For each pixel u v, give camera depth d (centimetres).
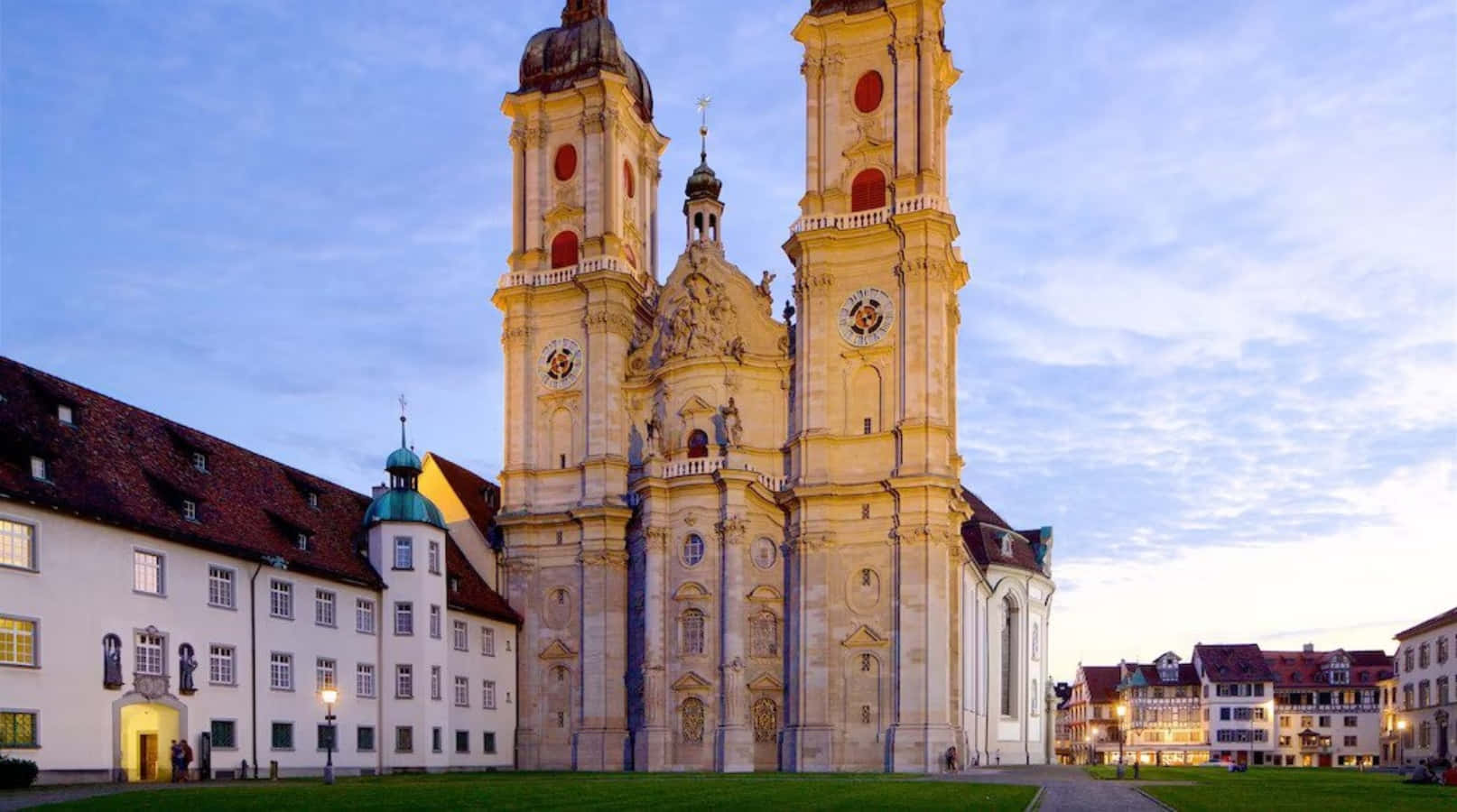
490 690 8306
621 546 8556
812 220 8156
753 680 7975
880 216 8038
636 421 8838
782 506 8100
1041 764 10612
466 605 7950
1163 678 16575
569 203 9194
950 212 7931
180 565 5747
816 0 8550
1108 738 16862
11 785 4575
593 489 8594
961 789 4938
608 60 9294
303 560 6581
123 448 5978
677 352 8550
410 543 7381
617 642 8438
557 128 9325
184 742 5534
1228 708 16100
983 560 10269
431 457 9200
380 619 7219
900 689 7550
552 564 8762
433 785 4941
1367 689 15888
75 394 5984
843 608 7812
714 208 9188
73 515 5166
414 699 7256
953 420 8325
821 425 8006
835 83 8350
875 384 8031
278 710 6294
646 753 7938
